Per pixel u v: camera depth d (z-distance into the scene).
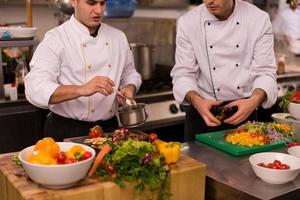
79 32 1.85
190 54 1.97
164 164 1.24
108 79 1.65
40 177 1.08
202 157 1.56
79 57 1.85
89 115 1.92
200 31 1.93
